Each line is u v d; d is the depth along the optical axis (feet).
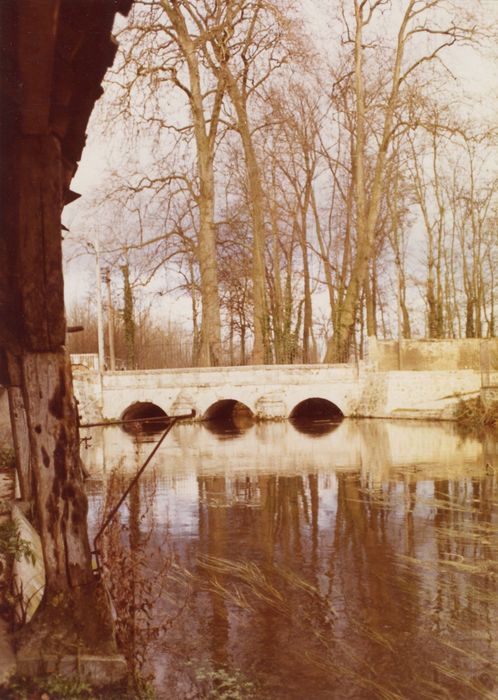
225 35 106.63
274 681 21.53
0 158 15.39
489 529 39.45
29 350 16.66
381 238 147.64
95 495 51.98
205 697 20.27
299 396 121.70
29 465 32.42
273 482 57.88
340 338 126.62
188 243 131.54
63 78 14.57
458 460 66.39
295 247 157.07
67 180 19.02
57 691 16.02
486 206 144.77
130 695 16.66
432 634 24.95
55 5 9.53
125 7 13.09
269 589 29.91
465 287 145.48
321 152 142.00
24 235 15.55
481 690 20.65
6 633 17.92
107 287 139.23
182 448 82.53
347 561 34.35
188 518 44.57
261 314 128.88
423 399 116.06
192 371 120.67
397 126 123.85
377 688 20.90
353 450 76.84
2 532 23.75
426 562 33.45
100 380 119.96
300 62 109.09
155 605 27.96
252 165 124.88
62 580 17.20
